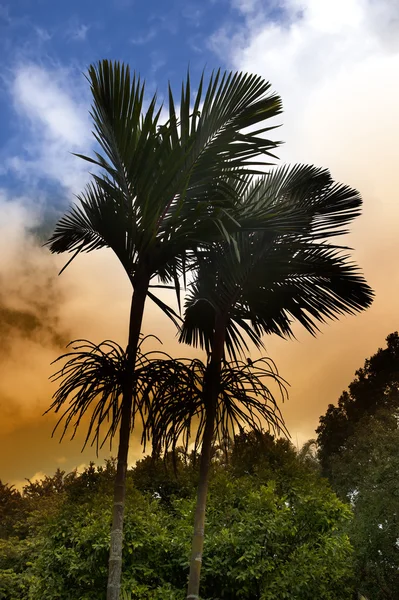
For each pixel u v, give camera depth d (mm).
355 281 5617
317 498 9008
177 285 5129
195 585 4723
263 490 9273
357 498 15602
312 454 24703
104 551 8664
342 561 9016
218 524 8969
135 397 4727
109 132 4824
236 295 5527
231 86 4797
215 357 5309
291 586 8109
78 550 9117
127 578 8562
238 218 5051
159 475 13586
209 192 4969
